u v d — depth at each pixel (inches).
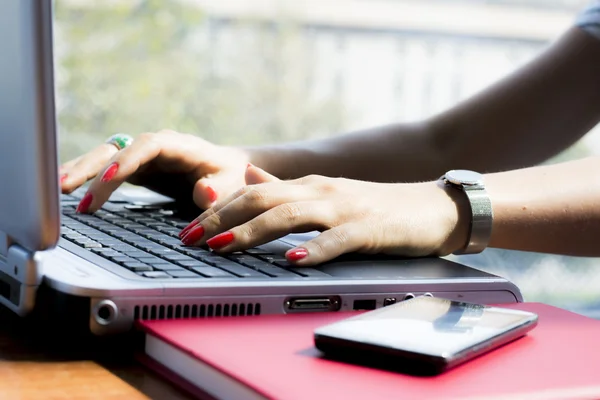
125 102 94.4
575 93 54.9
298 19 103.9
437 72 105.6
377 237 31.8
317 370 21.3
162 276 26.5
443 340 22.4
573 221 36.9
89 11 93.1
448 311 25.5
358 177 51.1
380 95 106.0
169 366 23.7
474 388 20.5
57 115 23.0
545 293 84.7
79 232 34.7
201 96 99.0
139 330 24.9
